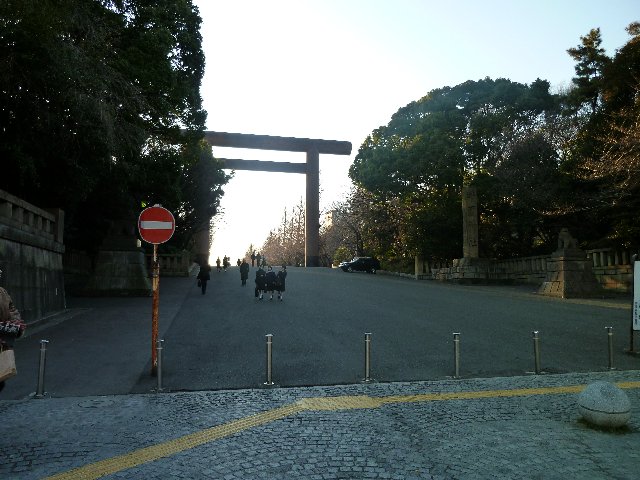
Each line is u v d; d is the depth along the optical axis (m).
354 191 55.69
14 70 15.18
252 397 8.72
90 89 17.02
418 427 7.01
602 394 6.96
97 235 30.92
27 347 13.04
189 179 43.72
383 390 9.18
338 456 5.92
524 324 16.66
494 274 37.66
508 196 37.84
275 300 24.22
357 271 52.00
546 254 36.41
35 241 16.78
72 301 23.02
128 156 22.62
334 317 18.50
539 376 10.28
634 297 12.20
